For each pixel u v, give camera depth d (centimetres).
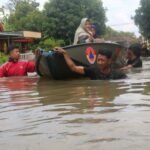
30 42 4788
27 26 5509
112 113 370
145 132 295
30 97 509
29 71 894
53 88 607
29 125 337
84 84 648
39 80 780
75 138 288
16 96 525
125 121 333
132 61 1108
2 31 4316
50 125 333
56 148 267
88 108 402
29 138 295
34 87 637
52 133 306
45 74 862
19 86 664
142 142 270
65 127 323
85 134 297
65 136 295
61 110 399
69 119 352
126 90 541
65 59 763
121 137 284
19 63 888
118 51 893
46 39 5162
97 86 607
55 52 764
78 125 327
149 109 383
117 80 702
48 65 797
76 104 431
